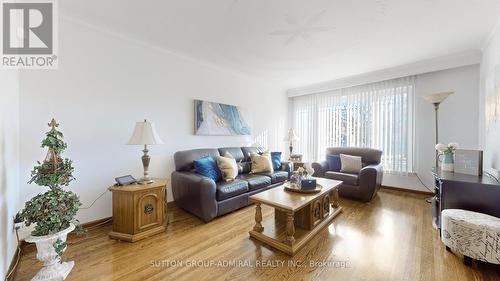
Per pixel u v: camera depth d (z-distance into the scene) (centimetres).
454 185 210
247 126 438
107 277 157
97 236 221
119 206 217
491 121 254
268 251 193
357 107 438
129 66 273
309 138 525
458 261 175
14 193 179
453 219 179
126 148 271
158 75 302
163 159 309
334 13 213
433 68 344
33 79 206
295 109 553
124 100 269
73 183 230
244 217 271
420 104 369
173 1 195
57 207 153
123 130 268
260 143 476
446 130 349
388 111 397
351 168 373
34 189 205
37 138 208
